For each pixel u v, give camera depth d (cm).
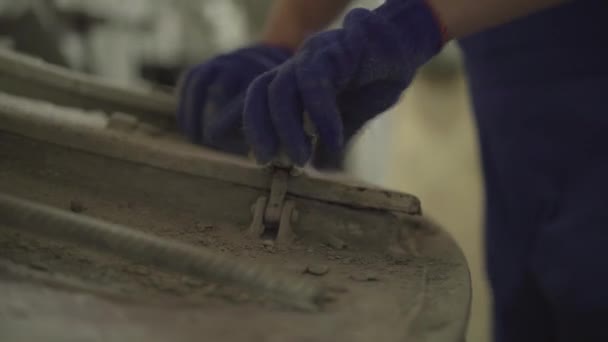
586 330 121
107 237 82
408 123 366
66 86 127
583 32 120
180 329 78
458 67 387
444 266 93
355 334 80
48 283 81
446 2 96
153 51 198
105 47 181
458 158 340
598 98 121
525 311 136
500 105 133
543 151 128
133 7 187
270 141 92
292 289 81
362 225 97
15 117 98
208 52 213
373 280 89
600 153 121
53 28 161
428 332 81
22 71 125
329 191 97
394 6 96
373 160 237
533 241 132
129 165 98
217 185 98
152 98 131
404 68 95
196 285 83
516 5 96
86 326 76
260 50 118
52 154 98
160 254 82
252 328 79
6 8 145
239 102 104
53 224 82
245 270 82
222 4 221
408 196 98
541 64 125
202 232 95
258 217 96
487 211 143
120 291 81
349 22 96
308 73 91
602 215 120
